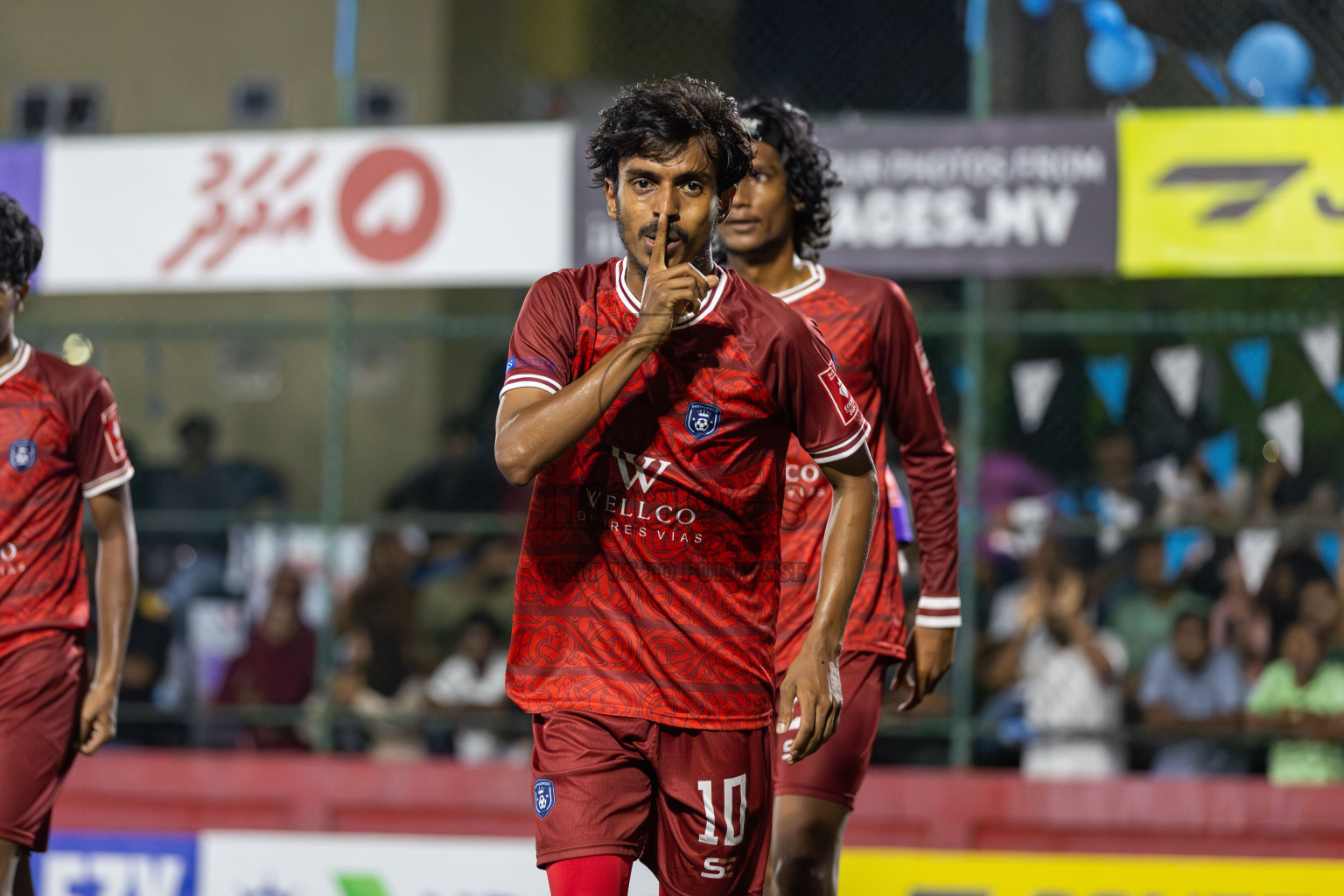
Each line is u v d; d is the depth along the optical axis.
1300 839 13.20
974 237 15.34
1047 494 19.17
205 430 20.58
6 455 9.52
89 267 16.66
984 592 17.84
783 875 8.63
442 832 14.52
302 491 31.52
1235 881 12.61
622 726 6.61
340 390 16.83
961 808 13.62
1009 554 18.05
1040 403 20.34
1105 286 23.08
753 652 6.78
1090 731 14.99
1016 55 21.06
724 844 6.77
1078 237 15.21
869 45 21.53
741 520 6.68
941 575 9.22
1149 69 20.36
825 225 9.61
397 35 28.39
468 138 16.20
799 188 9.23
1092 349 20.39
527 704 6.75
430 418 30.56
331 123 28.98
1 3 29.16
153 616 18.28
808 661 6.59
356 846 13.66
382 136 16.34
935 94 21.31
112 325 17.31
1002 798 13.59
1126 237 15.16
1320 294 20.81
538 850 6.69
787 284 9.02
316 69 29.00
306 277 16.38
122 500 9.98
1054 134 15.27
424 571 19.45
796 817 8.66
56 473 9.66
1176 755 16.69
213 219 16.53
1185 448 19.03
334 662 17.00
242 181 16.50
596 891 6.47
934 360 21.73
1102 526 15.84
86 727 9.79
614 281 6.68
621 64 26.78
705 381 6.54
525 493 20.14
